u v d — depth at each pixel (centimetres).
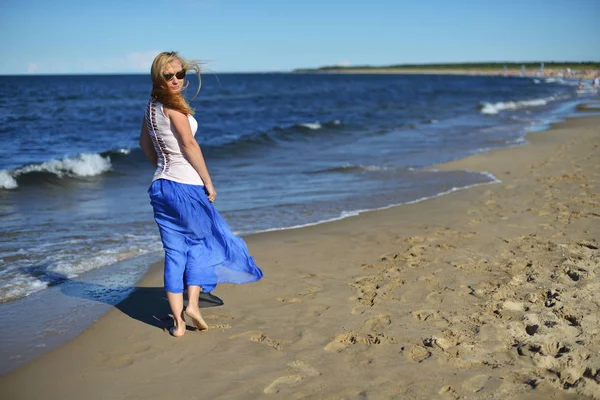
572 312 367
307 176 1029
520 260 492
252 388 290
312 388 288
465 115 2562
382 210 737
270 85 7494
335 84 7869
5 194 847
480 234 589
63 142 1513
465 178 980
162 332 364
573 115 2480
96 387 294
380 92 5172
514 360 310
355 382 293
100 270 497
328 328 364
